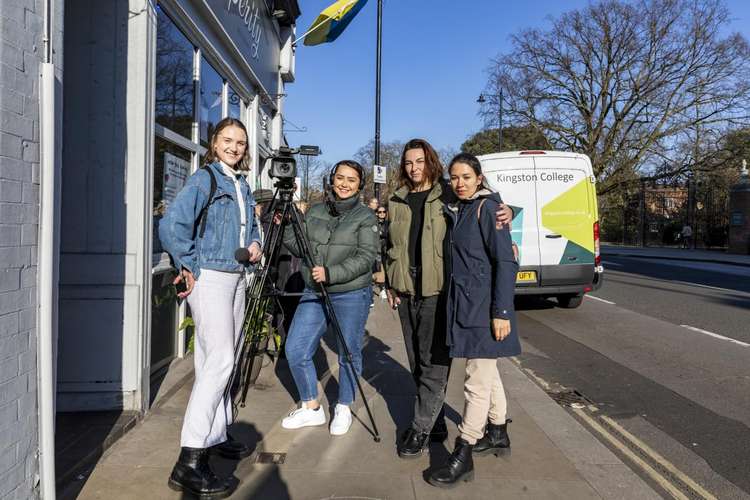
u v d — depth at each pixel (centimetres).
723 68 2442
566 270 845
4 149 201
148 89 361
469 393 296
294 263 486
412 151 330
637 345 674
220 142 295
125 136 355
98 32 353
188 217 264
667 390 497
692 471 337
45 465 226
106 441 317
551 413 416
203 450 275
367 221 348
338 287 348
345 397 356
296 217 331
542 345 674
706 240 3003
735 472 336
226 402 297
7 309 203
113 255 356
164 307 469
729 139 2573
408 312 333
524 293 842
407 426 371
